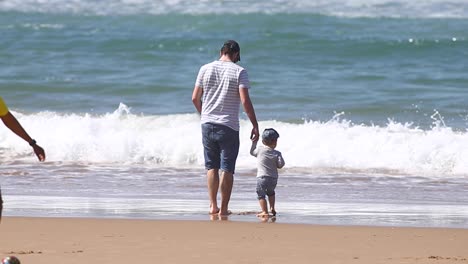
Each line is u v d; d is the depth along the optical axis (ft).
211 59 272.10
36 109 203.10
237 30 316.40
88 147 157.89
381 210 102.17
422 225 89.56
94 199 109.81
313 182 130.31
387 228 84.53
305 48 282.56
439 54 273.95
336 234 80.18
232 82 95.45
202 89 97.45
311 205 106.42
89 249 70.64
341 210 101.81
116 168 144.87
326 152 151.33
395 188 125.18
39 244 72.95
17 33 312.09
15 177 133.49
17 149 161.48
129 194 115.96
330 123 168.45
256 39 294.66
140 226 83.87
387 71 250.37
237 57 98.12
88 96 218.18
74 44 294.05
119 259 66.33
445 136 155.53
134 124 171.73
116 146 157.07
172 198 111.86
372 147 153.28
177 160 153.99
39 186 123.85
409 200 113.19
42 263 64.49
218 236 78.13
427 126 178.60
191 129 165.17
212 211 96.68
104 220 87.66
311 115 190.19
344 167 147.02
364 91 220.02
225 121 95.45
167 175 136.87
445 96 212.43
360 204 108.06
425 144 151.94
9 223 84.94
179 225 84.94
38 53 281.13
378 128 164.45
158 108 203.00
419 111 194.80
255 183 128.57
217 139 95.76
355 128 163.43
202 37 301.84
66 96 217.97
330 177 135.95
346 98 210.18
